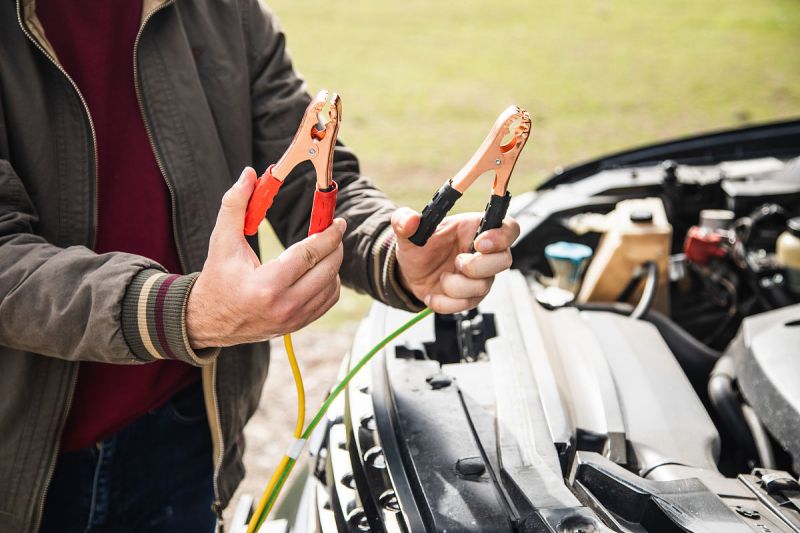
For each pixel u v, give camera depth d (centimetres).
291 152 93
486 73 787
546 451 120
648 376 147
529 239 202
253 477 269
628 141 598
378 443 122
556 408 129
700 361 184
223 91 138
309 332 363
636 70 784
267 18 147
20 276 106
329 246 94
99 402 137
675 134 611
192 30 136
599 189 219
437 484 110
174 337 99
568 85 744
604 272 196
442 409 125
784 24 933
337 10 1046
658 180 222
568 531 102
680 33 917
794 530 112
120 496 146
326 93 91
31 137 120
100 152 128
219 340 100
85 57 126
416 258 116
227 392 146
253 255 95
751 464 152
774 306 194
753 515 113
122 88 130
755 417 155
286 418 301
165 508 155
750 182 221
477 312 158
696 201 223
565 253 186
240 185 93
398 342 146
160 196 134
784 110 657
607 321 166
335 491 123
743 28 926
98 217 129
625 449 130
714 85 730
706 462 129
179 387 147
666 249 194
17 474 126
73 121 123
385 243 126
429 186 520
